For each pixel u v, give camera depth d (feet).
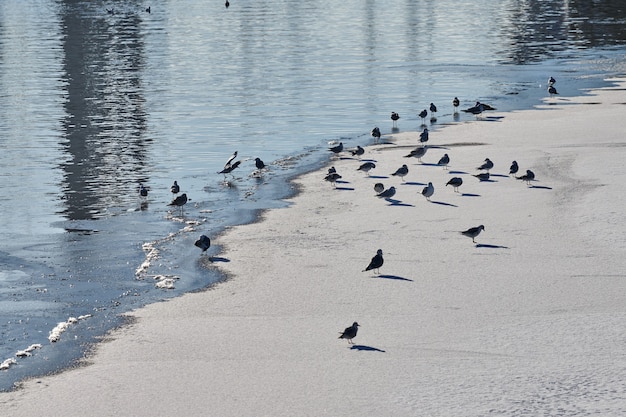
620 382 75.36
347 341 84.89
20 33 371.56
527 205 126.72
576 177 140.26
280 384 76.54
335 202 131.85
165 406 73.20
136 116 201.05
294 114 201.05
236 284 100.78
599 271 100.99
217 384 76.84
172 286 100.99
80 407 73.56
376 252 109.60
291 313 92.12
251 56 297.12
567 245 109.81
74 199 137.69
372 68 267.39
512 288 97.04
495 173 144.46
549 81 218.79
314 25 396.57
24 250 114.83
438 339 84.99
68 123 194.18
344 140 174.60
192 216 127.95
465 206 127.34
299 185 142.41
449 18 417.90
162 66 277.03
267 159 160.86
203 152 167.12
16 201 136.67
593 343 83.15
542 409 71.15
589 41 319.68
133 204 134.92
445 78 247.29
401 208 127.34
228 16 442.50
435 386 75.56
